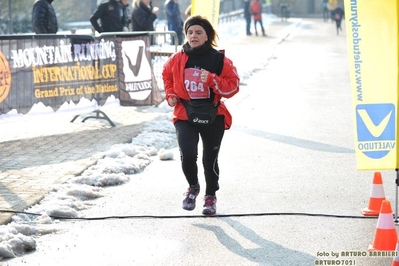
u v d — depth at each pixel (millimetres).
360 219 9586
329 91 22938
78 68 15844
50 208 9703
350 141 14883
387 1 9289
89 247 8500
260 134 15570
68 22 44031
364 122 9492
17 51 14523
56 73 15344
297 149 14070
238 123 16922
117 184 11422
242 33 53094
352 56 9445
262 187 11234
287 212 9891
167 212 9922
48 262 7992
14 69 14484
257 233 9000
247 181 11602
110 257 8172
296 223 9406
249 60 32500
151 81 17688
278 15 89750
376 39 9375
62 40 15430
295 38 49562
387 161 9484
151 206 10211
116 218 9641
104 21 20781
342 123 17000
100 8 20672
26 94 14758
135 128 15883
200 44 9406
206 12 16422
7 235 8445
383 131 9461
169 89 9586
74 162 12531
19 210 9742
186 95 9453
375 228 9188
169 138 14883
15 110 14586
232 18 60812
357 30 9398
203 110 9375
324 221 9492
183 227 9266
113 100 16797
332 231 9062
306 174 12078
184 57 9445
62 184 11094
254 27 55625
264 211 9945
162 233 9016
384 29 9352
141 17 21625
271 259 8078
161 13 62344
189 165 9516
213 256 8195
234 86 9391
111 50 16672
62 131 15562
